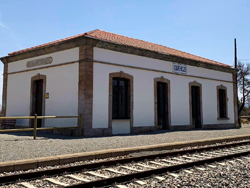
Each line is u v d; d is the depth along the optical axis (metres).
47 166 7.30
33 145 9.79
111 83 15.10
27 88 17.22
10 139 11.80
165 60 18.47
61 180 6.07
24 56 17.50
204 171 7.07
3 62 19.02
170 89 18.66
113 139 12.02
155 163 7.93
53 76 15.69
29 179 5.99
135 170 7.04
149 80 17.25
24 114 17.19
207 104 21.62
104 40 14.64
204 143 12.20
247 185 5.85
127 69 16.00
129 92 16.08
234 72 24.67
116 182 5.77
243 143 12.35
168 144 10.63
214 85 22.52
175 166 7.11
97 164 7.25
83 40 14.07
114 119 15.06
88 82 13.98
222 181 6.10
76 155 7.94
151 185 5.73
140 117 16.48
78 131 13.56
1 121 18.30
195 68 20.81
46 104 15.88
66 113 14.67
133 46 16.11
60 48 15.30
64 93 14.93
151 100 17.23
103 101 14.59
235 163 8.09
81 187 5.38
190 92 20.19
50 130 15.26
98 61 14.48
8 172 6.63
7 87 18.67
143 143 10.95
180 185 5.76
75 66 14.51
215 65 22.22
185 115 19.59
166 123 18.42
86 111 13.75
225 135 15.16
